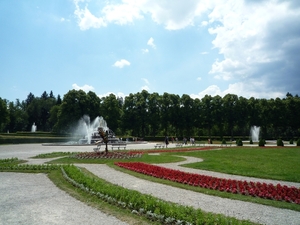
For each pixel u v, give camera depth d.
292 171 19.00
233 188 13.06
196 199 11.61
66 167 17.81
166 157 28.70
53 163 23.31
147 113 88.94
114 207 10.16
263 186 13.45
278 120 88.00
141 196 10.02
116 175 17.33
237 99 89.50
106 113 86.19
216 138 86.75
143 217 9.07
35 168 19.62
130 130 95.81
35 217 9.03
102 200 11.13
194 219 8.14
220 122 88.38
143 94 90.94
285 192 12.30
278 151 36.50
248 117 88.19
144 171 18.00
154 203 9.32
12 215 9.26
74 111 80.38
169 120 88.44
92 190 12.27
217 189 13.50
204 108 89.12
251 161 25.09
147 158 27.39
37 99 139.12
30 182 15.15
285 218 9.20
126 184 14.58
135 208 9.79
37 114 132.75
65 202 10.91
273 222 8.78
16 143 60.50
